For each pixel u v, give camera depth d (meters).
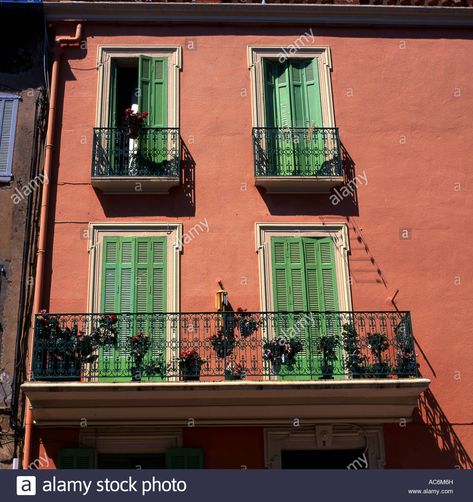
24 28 15.48
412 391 12.34
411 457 12.77
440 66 15.63
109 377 12.14
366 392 12.25
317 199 14.40
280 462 12.62
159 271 13.76
